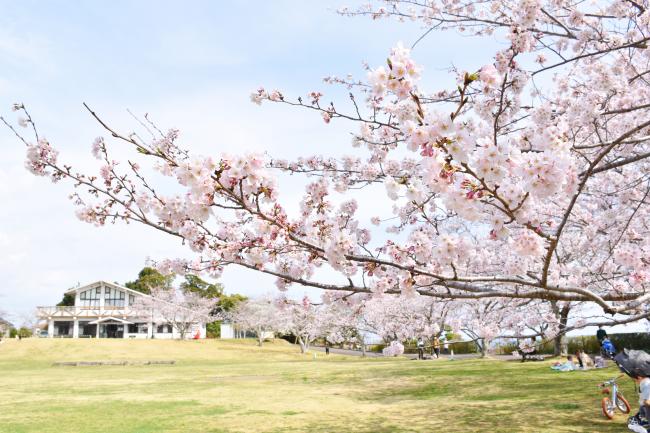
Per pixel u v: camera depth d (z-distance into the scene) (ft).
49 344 137.39
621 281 24.90
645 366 20.13
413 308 58.54
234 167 10.30
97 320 179.32
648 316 16.83
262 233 12.66
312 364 91.91
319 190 15.44
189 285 201.46
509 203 10.00
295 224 13.24
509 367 57.11
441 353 100.83
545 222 16.02
